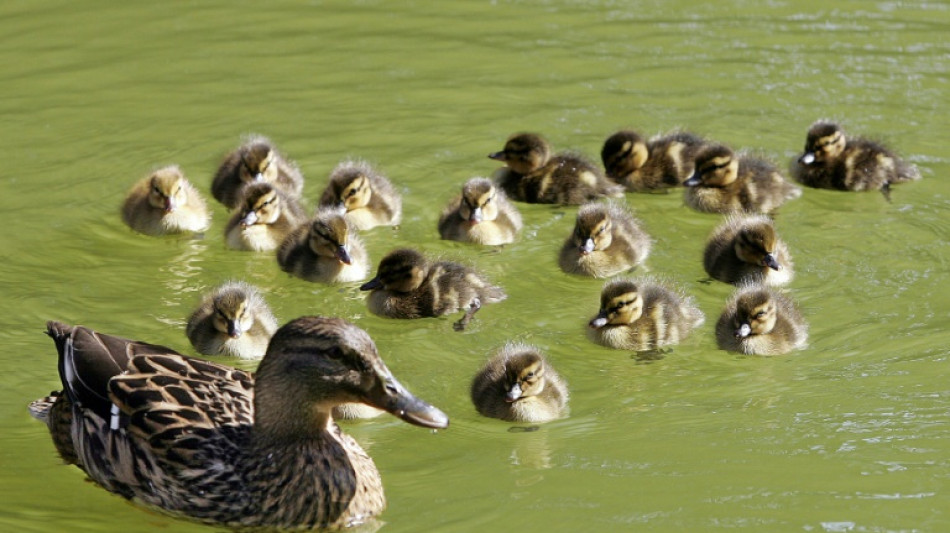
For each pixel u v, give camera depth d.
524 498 10.02
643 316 13.11
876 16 20.80
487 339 13.23
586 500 9.94
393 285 13.75
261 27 20.88
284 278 14.64
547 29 20.66
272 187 15.27
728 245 14.57
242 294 12.95
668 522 9.56
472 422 11.55
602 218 14.45
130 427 9.84
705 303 14.04
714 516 9.62
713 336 13.30
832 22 20.59
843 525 9.45
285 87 18.86
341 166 16.22
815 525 9.47
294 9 21.62
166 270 14.58
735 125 17.59
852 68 19.02
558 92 18.67
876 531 9.37
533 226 15.91
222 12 21.45
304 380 9.52
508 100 18.45
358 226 15.55
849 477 10.14
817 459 10.46
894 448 10.59
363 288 13.78
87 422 10.12
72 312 13.45
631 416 11.55
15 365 12.32
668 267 14.87
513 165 16.58
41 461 10.67
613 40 20.19
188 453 9.66
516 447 10.99
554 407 11.66
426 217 15.98
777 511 9.66
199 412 9.88
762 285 13.39
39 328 13.09
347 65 19.53
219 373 10.34
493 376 11.97
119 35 20.45
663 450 10.77
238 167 16.28
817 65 19.14
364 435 11.23
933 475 10.12
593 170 16.50
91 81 18.89
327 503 9.62
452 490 10.22
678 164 16.66
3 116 17.81
